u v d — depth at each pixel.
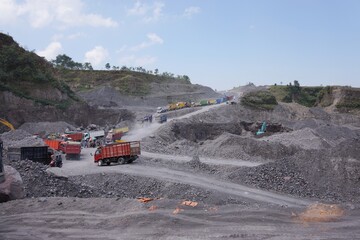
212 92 168.12
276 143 51.69
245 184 32.59
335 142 67.69
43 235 15.77
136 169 37.16
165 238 14.84
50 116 80.31
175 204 18.67
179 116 96.38
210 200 27.09
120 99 124.44
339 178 32.53
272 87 166.12
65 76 148.00
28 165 25.48
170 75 187.75
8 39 90.25
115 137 60.84
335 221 16.53
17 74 82.00
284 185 32.19
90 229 16.23
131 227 16.14
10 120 73.50
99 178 34.78
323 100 136.25
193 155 49.00
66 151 46.78
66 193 23.88
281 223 16.31
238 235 14.91
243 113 108.69
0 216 18.23
